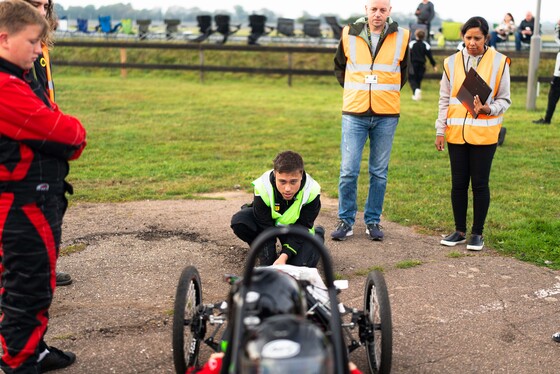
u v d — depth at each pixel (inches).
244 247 284.5
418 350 193.8
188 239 294.7
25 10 151.6
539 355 191.9
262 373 111.4
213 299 229.9
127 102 772.6
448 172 421.4
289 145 526.0
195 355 181.0
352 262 266.7
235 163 457.4
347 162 293.0
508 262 266.4
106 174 422.0
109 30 1269.7
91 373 180.2
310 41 1152.2
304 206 222.7
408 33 291.0
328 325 156.7
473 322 212.7
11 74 153.4
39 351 174.4
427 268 259.3
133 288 240.5
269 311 136.1
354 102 290.7
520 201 351.9
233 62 1098.7
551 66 943.0
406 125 611.5
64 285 242.5
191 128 603.8
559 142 516.1
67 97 801.6
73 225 313.1
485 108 266.4
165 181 406.0
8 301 159.9
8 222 154.1
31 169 155.0
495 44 1003.9
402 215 330.3
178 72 1079.6
